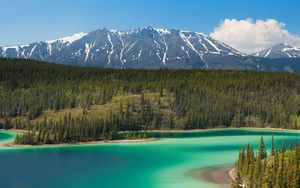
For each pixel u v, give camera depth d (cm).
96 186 12575
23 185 12794
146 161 16512
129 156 17862
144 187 12381
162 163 16038
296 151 11612
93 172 14562
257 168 11181
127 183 12900
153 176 13775
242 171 12912
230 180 12950
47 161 16812
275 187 9994
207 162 16075
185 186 12350
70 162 16550
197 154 18162
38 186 12650
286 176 10238
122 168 15188
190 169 14738
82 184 12850
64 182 13125
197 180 13062
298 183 10150
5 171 14862
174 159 16912
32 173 14500
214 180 13025
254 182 10950
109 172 14512
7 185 12800
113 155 18162
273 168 10638
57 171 14812
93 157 17662
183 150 19438
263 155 13550
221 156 17538
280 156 12575
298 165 10512
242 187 11050
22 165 15975
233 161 16225
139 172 14450
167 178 13450
